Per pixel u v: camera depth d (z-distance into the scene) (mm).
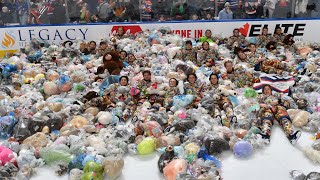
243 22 12258
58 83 8672
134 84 8320
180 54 10500
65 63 10359
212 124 6852
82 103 7797
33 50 11508
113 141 6344
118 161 5641
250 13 13219
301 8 13086
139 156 6242
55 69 9875
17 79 9219
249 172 5734
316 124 6828
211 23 12297
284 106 7480
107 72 9281
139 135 6609
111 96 7980
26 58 10820
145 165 5996
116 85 8227
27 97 8039
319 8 13070
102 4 13391
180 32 12391
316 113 7180
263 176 5629
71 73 9398
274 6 13102
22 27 11977
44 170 5910
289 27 12266
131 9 13398
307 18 12164
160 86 8117
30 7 13234
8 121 6832
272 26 12258
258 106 7211
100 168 5504
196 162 5781
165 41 11492
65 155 5922
